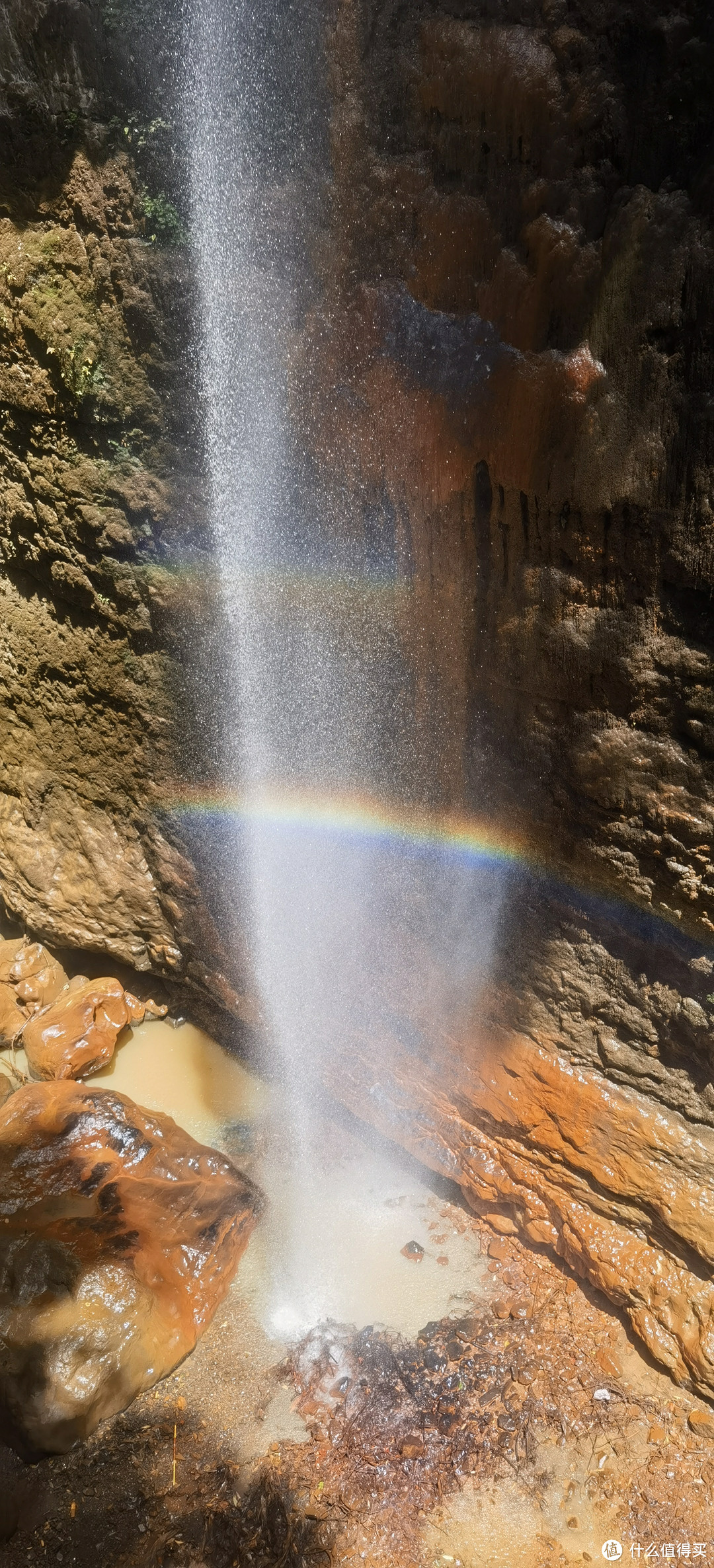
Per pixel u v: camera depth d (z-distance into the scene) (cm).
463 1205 381
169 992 473
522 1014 334
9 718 455
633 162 234
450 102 252
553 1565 275
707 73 218
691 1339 301
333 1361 327
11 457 391
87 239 327
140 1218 359
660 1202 311
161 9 285
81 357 341
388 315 276
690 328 229
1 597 433
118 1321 325
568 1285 342
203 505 342
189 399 329
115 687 402
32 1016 463
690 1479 288
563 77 237
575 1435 301
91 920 459
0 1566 288
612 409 246
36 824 464
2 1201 360
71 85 308
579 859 299
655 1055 305
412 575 306
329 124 272
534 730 296
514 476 269
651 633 260
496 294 259
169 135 298
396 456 289
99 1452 311
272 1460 305
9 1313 324
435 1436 305
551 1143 337
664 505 245
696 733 259
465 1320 336
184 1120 426
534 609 281
